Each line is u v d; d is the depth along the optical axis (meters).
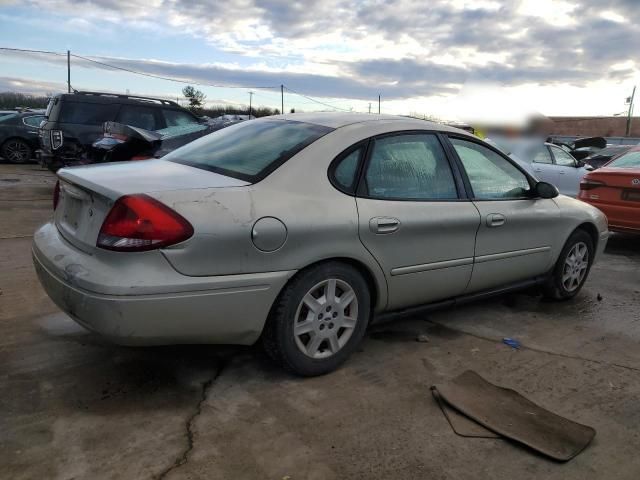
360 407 2.93
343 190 3.22
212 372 3.26
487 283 4.11
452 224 3.68
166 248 2.59
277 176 3.04
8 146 14.73
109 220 2.64
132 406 2.84
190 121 10.52
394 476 2.39
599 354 3.79
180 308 2.64
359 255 3.21
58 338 3.60
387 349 3.71
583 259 4.97
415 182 3.60
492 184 4.14
